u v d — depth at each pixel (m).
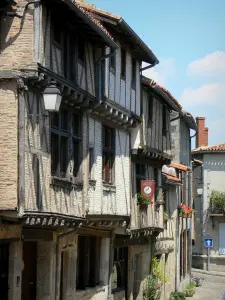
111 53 18.72
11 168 13.84
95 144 19.20
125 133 22.44
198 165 45.50
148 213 25.53
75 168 17.67
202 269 47.75
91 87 18.28
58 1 14.86
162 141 27.11
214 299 33.38
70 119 17.05
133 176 23.31
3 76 13.95
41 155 14.92
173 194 32.25
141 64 23.61
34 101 14.62
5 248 14.42
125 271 24.58
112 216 20.00
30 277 16.17
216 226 47.81
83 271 19.72
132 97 22.42
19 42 14.37
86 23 16.45
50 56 15.16
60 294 17.92
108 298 21.39
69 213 16.67
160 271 28.08
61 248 17.06
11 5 14.38
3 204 13.76
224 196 47.28
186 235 37.38
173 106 28.25
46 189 15.17
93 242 20.78
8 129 13.93
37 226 15.18
